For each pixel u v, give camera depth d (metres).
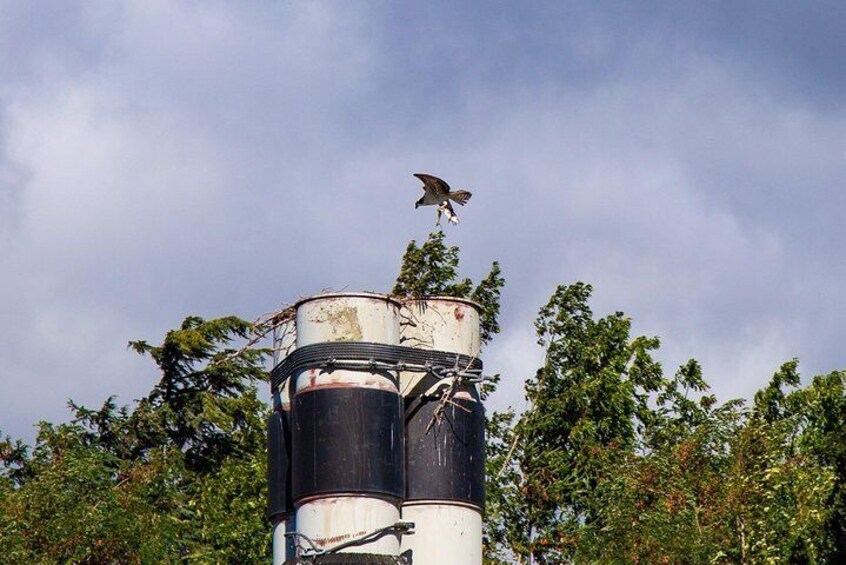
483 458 87.69
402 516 85.62
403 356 85.69
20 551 110.19
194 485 140.75
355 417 83.94
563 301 142.75
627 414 138.62
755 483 111.50
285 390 88.12
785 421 123.50
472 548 86.00
